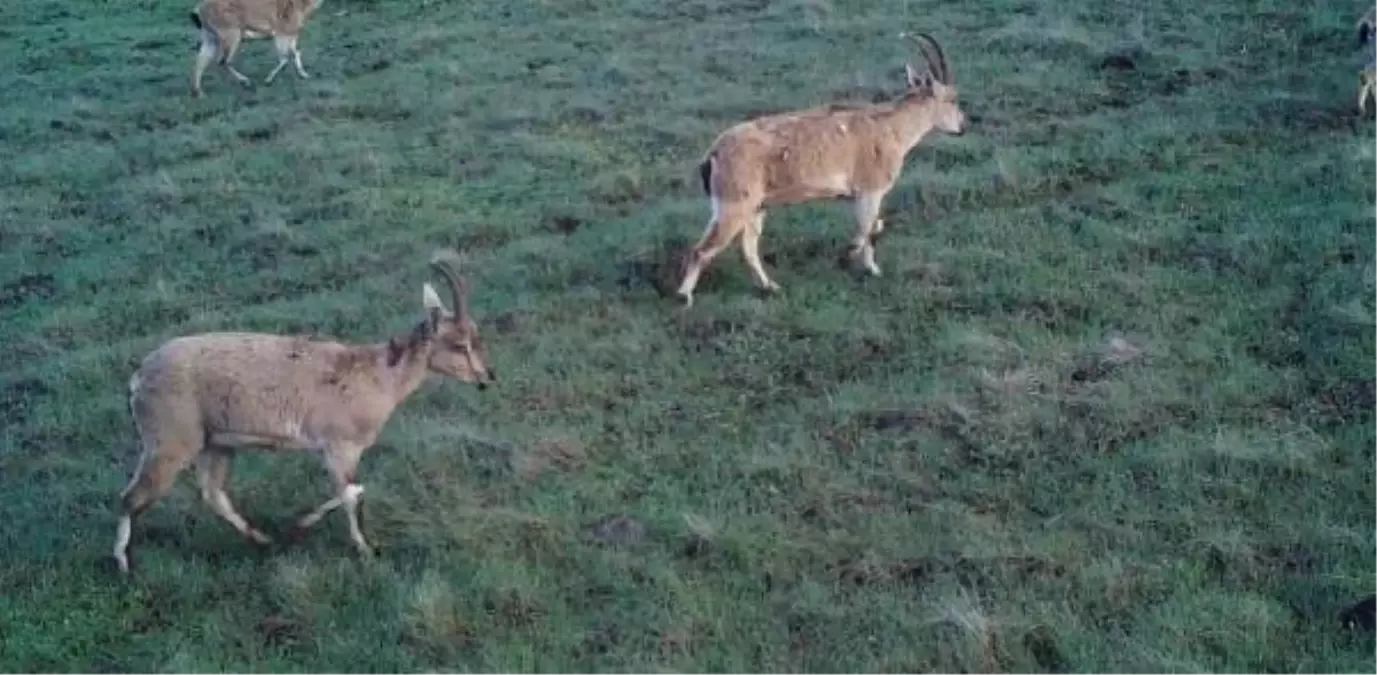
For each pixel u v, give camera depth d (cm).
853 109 1260
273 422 908
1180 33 1861
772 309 1230
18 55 2206
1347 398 1052
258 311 1314
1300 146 1515
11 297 1448
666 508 963
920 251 1322
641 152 1652
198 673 819
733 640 841
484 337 1221
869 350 1167
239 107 1936
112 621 881
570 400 1119
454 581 898
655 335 1205
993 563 890
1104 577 871
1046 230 1354
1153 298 1219
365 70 2050
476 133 1744
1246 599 843
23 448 1112
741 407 1098
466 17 2242
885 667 809
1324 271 1233
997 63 1802
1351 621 824
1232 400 1058
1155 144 1538
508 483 1008
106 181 1719
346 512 973
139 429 916
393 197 1570
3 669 839
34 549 956
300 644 855
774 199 1244
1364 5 1898
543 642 844
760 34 2011
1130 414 1041
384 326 1259
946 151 1556
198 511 997
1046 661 816
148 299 1377
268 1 1994
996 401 1060
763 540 924
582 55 1998
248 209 1586
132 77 2078
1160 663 791
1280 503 939
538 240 1426
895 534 929
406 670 822
